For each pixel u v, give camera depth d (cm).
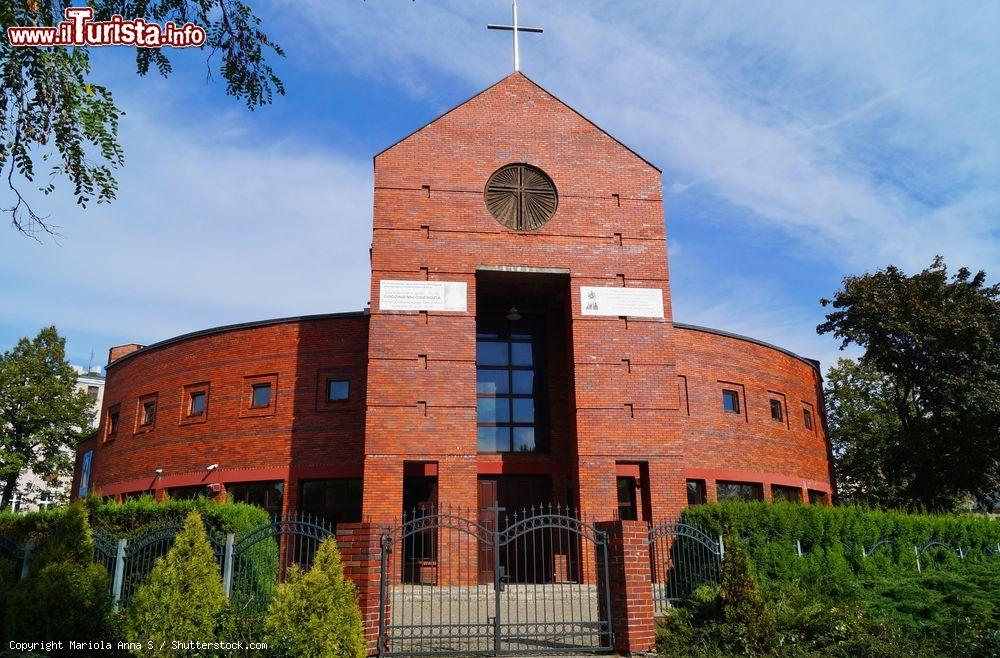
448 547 1883
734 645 1172
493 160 2211
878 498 3856
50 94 921
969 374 3006
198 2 991
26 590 1102
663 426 2053
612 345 2103
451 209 2145
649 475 2009
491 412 2281
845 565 1705
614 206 2227
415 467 2078
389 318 2036
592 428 2025
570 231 2181
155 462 2534
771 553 1655
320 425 2306
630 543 1223
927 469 3188
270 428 2347
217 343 2522
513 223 2178
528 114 2272
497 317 2378
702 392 2505
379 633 1142
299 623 995
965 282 3306
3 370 4044
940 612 1309
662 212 2247
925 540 2002
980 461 3038
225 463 2373
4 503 4041
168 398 2584
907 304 3191
